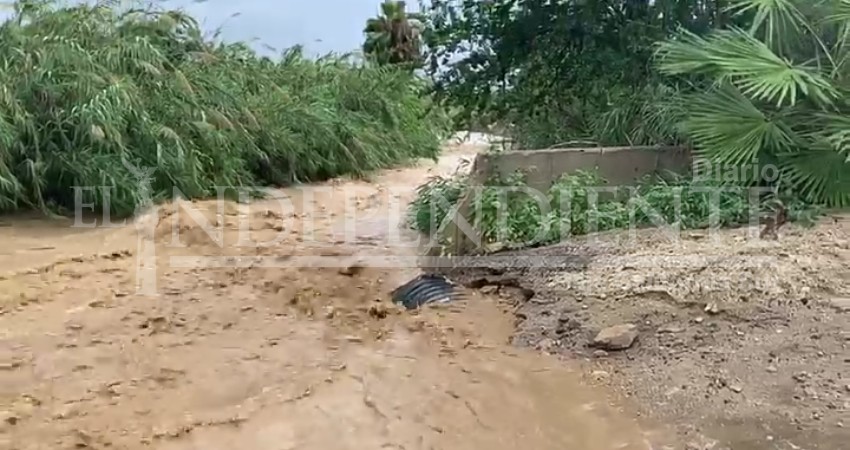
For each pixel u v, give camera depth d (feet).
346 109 51.93
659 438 10.42
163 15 39.27
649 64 25.89
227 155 36.19
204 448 10.53
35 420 11.43
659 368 12.57
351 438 10.80
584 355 13.56
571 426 10.99
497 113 30.86
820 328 12.77
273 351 14.43
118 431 11.07
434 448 10.46
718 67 14.99
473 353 14.03
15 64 30.48
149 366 13.70
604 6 27.17
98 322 16.24
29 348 14.58
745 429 10.34
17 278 19.69
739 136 14.90
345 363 13.74
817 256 15.42
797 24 15.78
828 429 10.02
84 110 29.27
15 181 28.63
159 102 33.58
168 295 18.42
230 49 45.78
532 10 28.25
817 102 14.24
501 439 10.68
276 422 11.35
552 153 23.49
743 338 12.96
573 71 28.58
